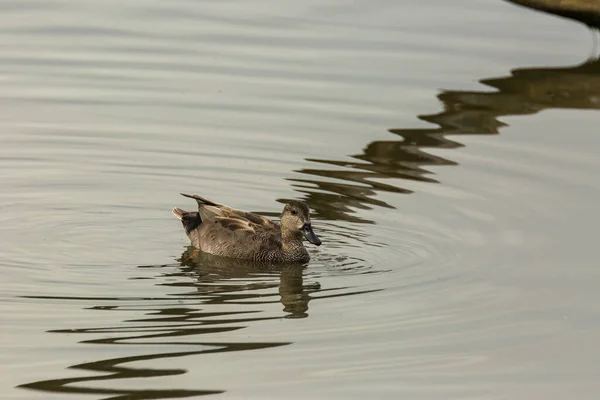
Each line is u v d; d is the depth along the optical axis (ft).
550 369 44.96
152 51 89.51
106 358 44.75
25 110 77.51
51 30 93.97
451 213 62.75
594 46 92.84
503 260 56.39
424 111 78.84
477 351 46.47
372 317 49.67
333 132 75.15
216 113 78.13
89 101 79.71
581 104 81.30
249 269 56.49
